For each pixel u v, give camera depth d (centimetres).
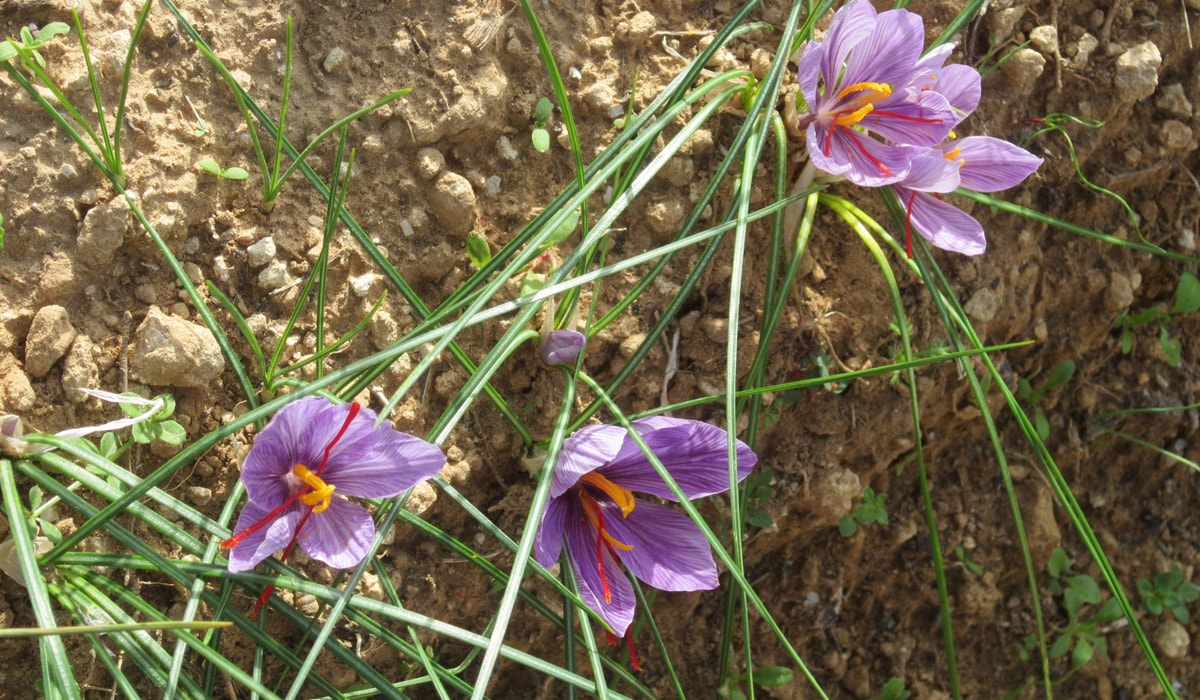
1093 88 65
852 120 55
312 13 56
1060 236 66
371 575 55
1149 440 70
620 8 59
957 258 62
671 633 62
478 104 56
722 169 56
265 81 55
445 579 57
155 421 52
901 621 67
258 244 54
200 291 53
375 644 55
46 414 51
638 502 54
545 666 49
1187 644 70
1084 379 69
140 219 52
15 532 47
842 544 65
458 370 56
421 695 58
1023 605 69
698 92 56
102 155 52
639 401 58
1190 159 68
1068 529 70
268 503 48
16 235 52
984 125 63
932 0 62
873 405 62
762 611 50
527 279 56
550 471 51
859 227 58
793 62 59
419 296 57
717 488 53
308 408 47
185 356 52
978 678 68
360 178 56
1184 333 70
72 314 52
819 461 61
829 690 66
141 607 50
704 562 53
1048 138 64
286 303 54
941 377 62
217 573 49
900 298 58
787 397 60
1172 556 71
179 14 53
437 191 56
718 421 59
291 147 54
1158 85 66
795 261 57
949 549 67
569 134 54
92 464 50
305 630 51
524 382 57
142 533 52
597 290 55
